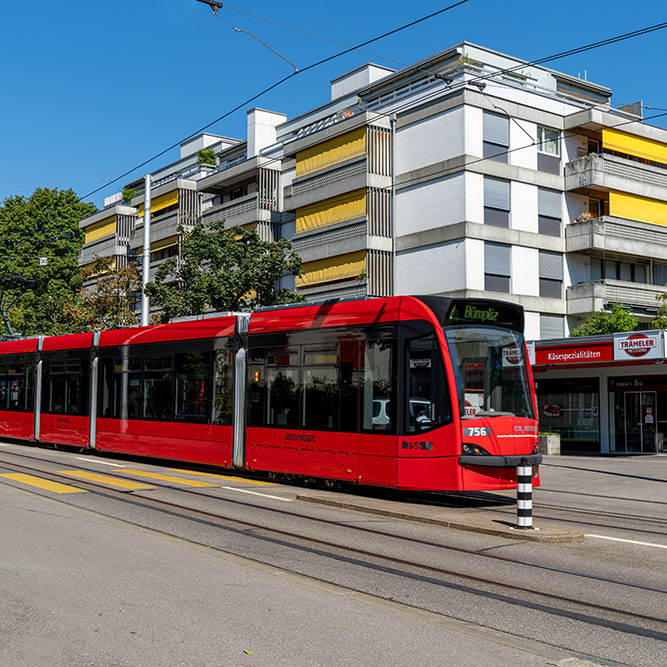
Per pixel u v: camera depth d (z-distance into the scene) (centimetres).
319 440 1527
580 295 3619
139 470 1898
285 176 4425
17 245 5472
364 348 1465
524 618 684
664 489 1794
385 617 668
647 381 2912
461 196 3353
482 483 1322
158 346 2012
